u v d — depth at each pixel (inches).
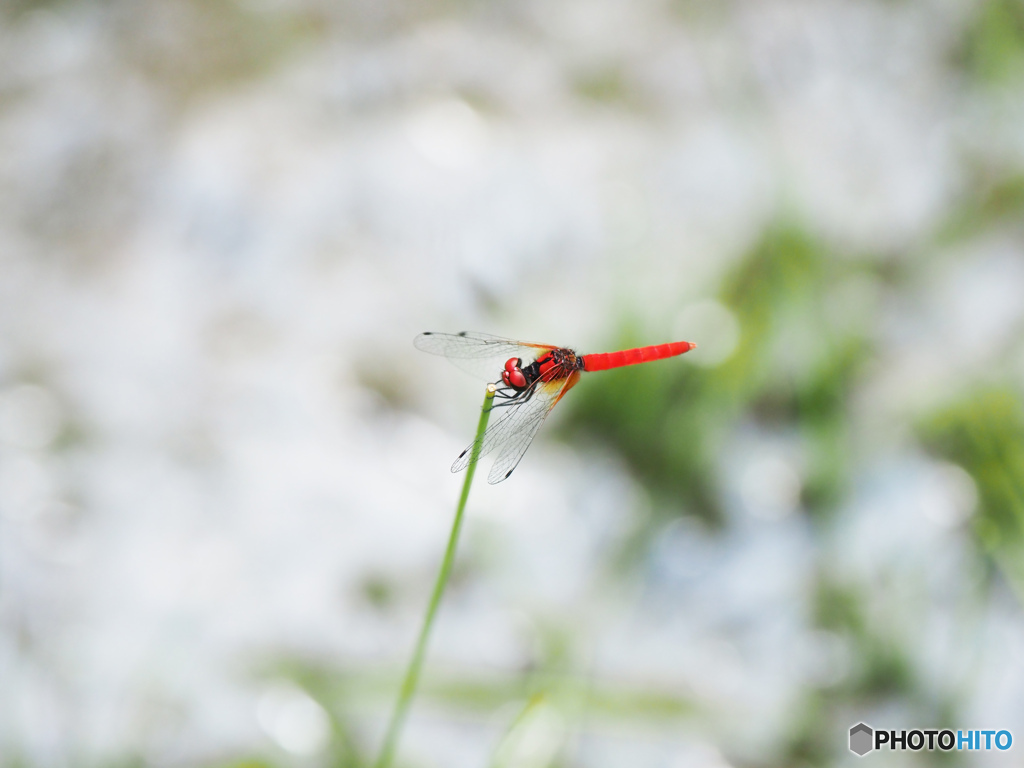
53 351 38.6
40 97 41.5
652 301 38.4
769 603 37.7
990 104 40.4
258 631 37.6
